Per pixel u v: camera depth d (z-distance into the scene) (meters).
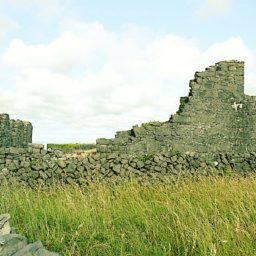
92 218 9.06
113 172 17.94
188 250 7.47
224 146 22.72
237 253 7.19
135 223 8.88
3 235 7.46
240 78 23.22
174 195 11.37
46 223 8.44
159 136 21.66
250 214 8.76
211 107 22.70
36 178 17.17
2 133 25.55
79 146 28.69
